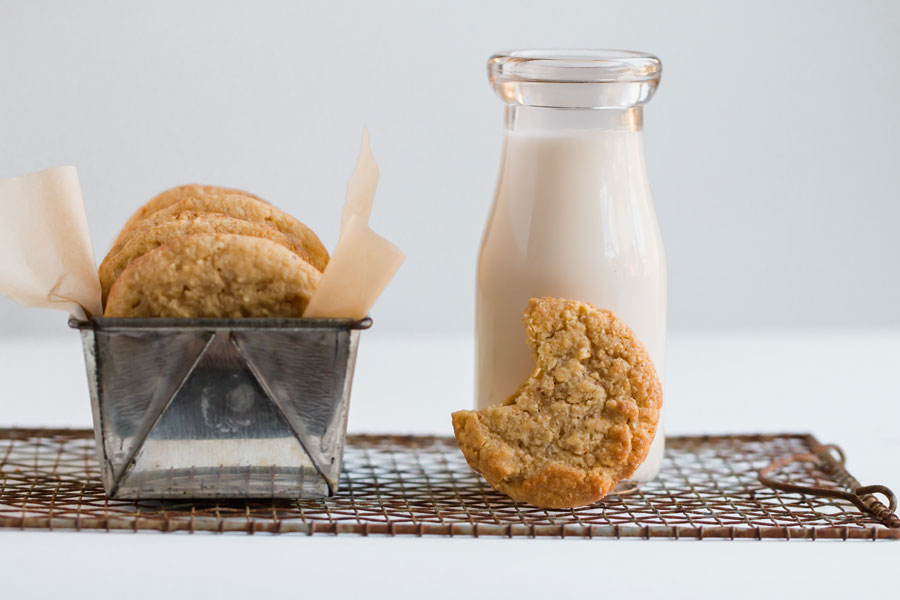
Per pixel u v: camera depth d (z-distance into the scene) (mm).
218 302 699
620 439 714
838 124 1158
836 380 978
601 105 745
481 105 1116
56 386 933
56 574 672
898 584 676
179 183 1108
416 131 1120
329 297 699
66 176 703
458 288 1160
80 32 1081
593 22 1107
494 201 766
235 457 709
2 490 727
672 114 1145
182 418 704
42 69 1085
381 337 1129
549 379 720
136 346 695
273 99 1101
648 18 1117
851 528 705
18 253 701
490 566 687
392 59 1104
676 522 713
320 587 668
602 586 672
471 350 1053
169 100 1098
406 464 775
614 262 745
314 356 702
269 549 696
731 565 690
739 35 1133
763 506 731
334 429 710
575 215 745
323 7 1090
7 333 1153
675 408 910
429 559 691
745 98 1146
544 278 745
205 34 1088
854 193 1175
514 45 1104
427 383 953
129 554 688
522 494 718
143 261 698
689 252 1175
